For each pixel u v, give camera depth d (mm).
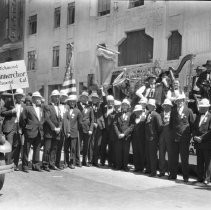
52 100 8414
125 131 8836
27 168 8180
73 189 6176
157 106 9094
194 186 6926
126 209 4703
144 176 8086
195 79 8883
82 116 9500
